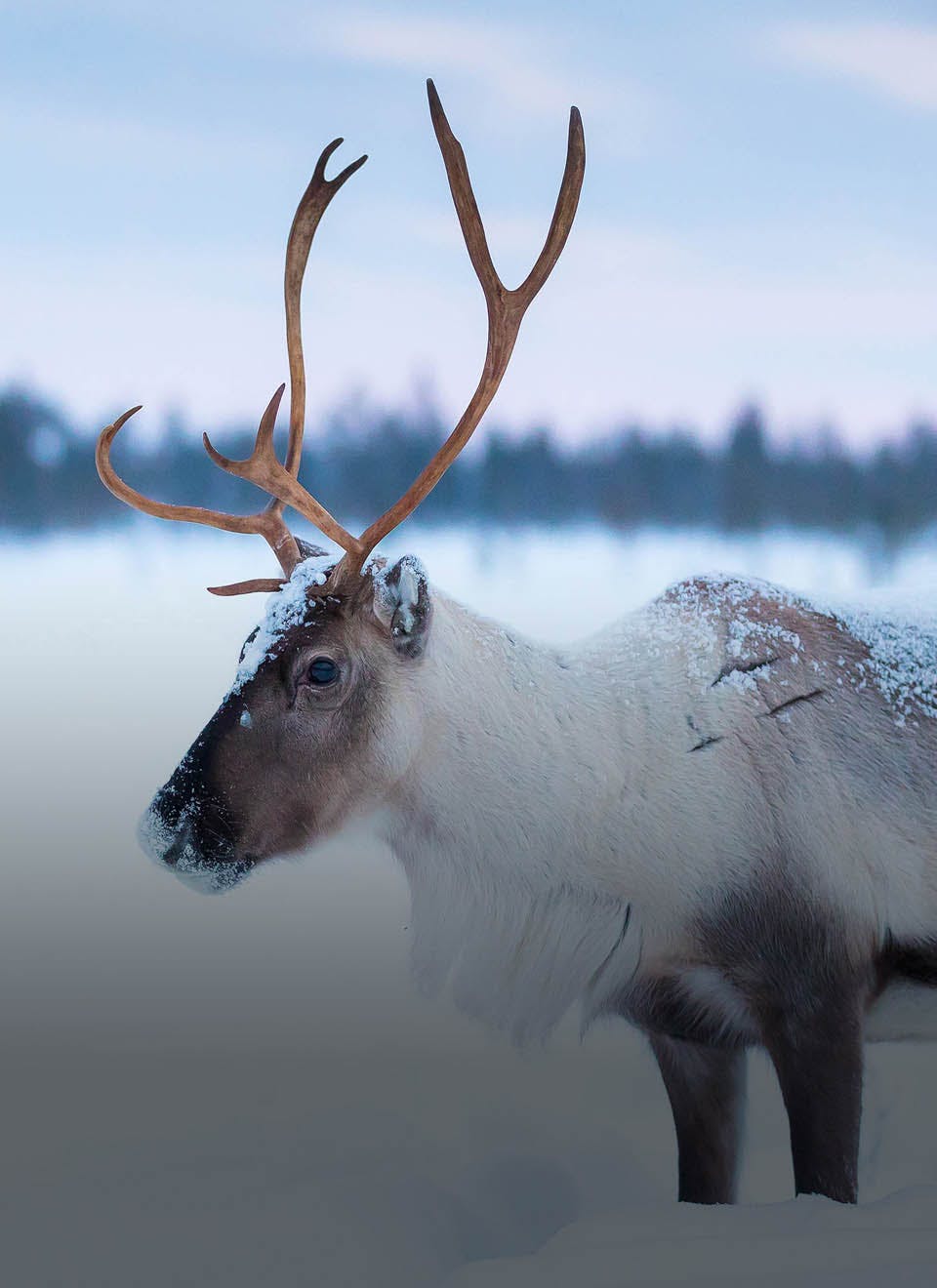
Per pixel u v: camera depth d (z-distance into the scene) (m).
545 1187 5.53
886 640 5.27
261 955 8.29
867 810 4.93
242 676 5.06
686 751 5.02
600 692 5.16
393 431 83.50
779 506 79.38
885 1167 5.88
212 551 51.72
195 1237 4.30
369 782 5.10
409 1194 4.88
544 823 5.07
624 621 5.45
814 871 4.90
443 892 5.27
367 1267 4.20
